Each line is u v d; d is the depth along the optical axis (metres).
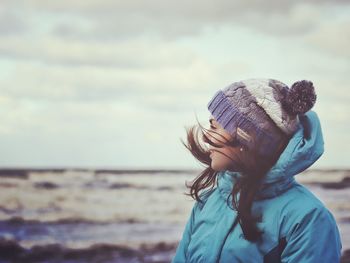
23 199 11.91
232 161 1.58
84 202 11.91
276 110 1.53
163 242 9.98
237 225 1.59
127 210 11.95
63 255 9.40
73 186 12.50
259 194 1.57
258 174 1.54
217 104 1.61
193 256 1.67
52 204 12.02
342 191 11.36
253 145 1.54
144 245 9.70
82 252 9.39
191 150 1.74
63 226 10.79
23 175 12.48
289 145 1.51
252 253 1.53
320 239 1.49
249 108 1.54
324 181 11.44
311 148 1.50
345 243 9.01
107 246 9.63
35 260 9.21
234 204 1.58
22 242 9.59
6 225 10.46
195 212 1.79
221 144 1.58
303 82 1.53
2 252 9.38
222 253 1.58
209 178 1.76
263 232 1.53
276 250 1.52
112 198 12.38
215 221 1.65
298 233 1.50
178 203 12.07
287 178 1.54
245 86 1.58
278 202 1.55
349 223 10.30
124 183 12.73
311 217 1.51
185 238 1.78
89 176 12.80
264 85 1.57
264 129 1.53
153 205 11.83
